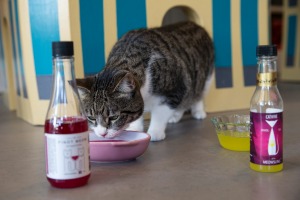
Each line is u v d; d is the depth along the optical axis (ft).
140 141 3.37
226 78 6.05
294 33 10.05
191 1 5.71
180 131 4.76
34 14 5.00
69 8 4.88
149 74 4.43
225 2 5.92
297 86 8.88
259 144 3.05
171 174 3.10
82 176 2.80
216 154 3.66
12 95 6.82
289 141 4.02
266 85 3.01
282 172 3.07
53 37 5.00
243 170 3.15
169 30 5.24
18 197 2.69
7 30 6.40
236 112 5.91
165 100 4.60
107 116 3.88
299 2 9.84
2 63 7.22
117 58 4.47
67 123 2.70
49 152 2.75
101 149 3.30
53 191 2.77
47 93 5.19
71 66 2.82
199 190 2.73
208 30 5.86
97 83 4.00
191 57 5.20
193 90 5.26
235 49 6.06
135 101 4.11
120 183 2.91
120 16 5.24
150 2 5.42
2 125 5.46
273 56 2.96
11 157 3.76
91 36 5.08
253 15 6.15
